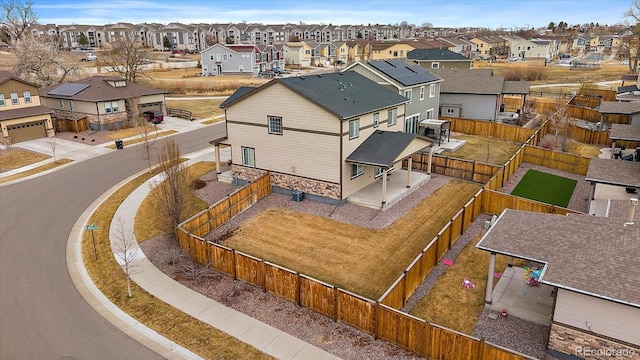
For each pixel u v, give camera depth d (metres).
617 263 12.66
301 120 25.17
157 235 21.94
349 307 14.55
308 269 18.81
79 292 17.14
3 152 37.28
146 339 14.35
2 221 24.09
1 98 39.88
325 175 25.36
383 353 13.48
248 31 157.88
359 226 22.75
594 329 12.30
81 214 25.03
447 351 12.69
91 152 37.66
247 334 14.52
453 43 115.81
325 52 133.88
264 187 26.95
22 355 13.62
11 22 68.81
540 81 77.12
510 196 22.53
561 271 12.82
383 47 101.38
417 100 38.22
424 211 24.48
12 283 17.83
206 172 32.06
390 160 23.98
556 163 31.38
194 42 155.50
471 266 18.55
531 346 13.64
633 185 21.05
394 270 18.62
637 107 37.06
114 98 44.94
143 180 30.53
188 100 65.50
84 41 149.00
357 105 26.00
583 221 15.08
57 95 46.50
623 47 116.44
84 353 13.70
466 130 42.78
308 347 13.84
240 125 27.91
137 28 157.50
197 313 15.66
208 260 18.59
